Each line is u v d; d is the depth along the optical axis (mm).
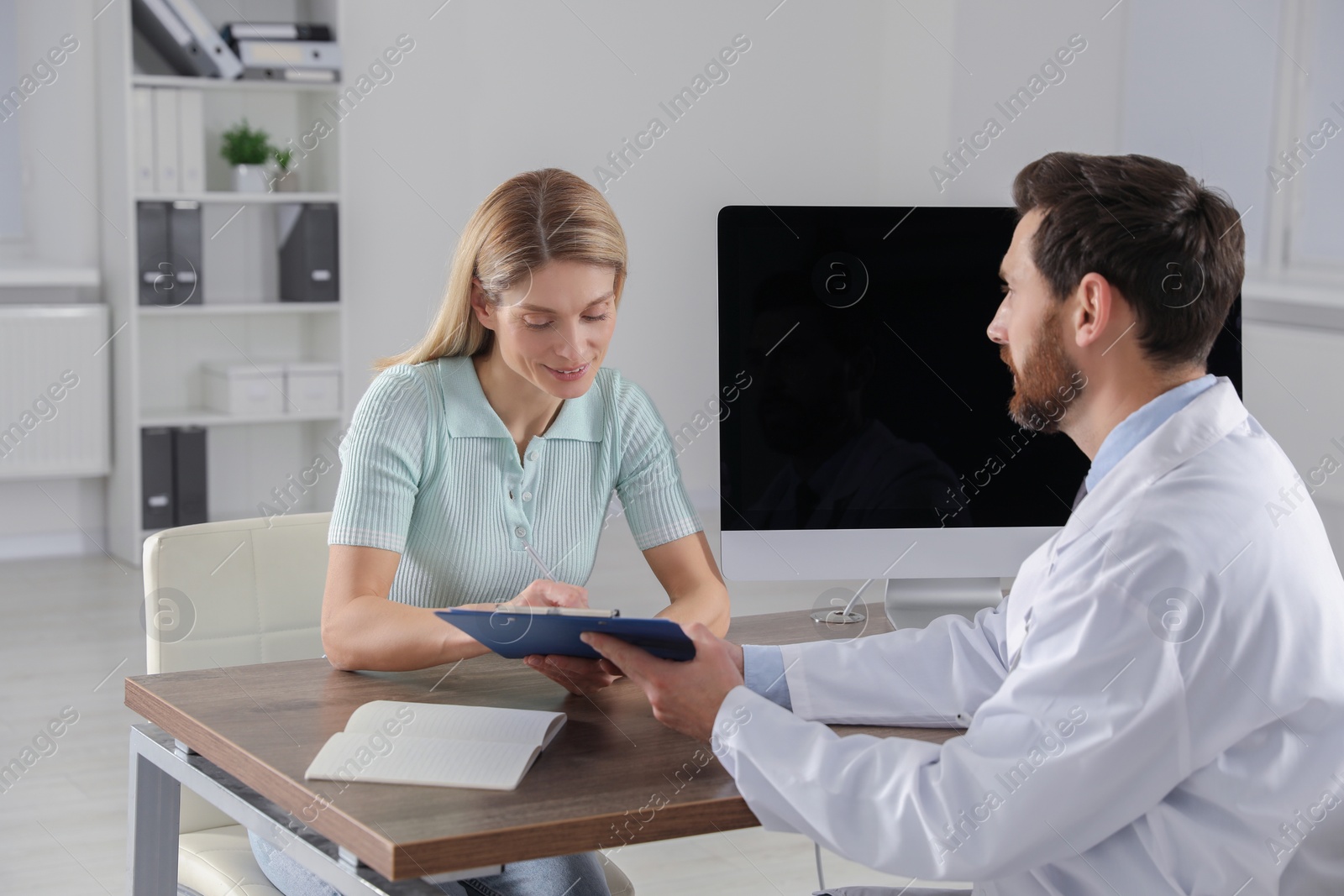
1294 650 1046
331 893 1414
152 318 5148
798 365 1649
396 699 1391
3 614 4281
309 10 5227
